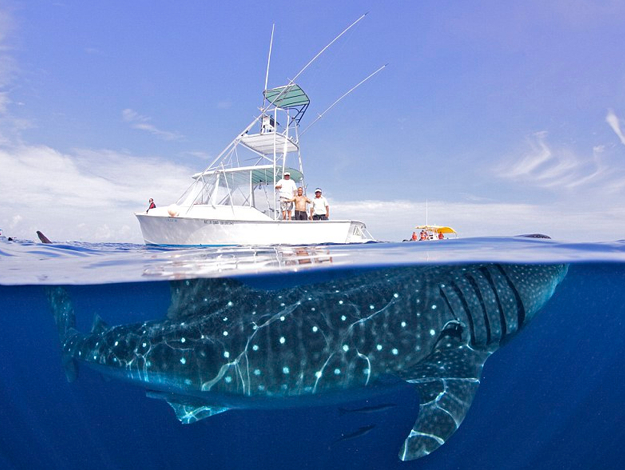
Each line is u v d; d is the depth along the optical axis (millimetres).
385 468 6633
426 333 4070
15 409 11594
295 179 17594
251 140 15828
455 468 8133
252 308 4055
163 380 4023
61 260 7793
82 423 11742
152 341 4133
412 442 3203
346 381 3768
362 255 7180
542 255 6074
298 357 3748
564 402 11117
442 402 3545
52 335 11117
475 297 4434
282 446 9062
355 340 3836
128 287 6848
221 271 5910
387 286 4312
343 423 8859
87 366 4613
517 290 4746
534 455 8539
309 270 6012
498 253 6297
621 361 12547
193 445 8883
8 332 10719
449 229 17078
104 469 8977
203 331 4016
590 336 11930
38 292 7246
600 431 9547
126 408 11766
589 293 8781
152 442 8953
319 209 14703
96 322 4832
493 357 8852
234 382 3795
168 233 15203
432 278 4516
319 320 3885
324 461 7176
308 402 3842
